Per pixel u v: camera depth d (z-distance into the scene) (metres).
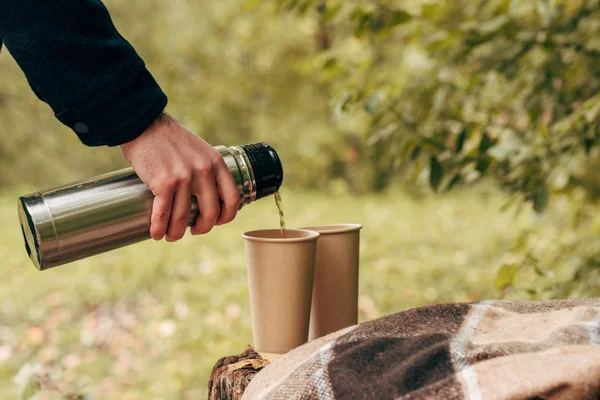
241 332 4.00
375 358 0.78
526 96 2.18
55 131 11.20
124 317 4.80
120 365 3.78
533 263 1.81
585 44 2.18
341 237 1.17
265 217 8.99
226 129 9.99
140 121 0.86
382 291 4.76
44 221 0.90
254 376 0.96
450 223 7.82
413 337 0.80
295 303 1.09
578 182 2.40
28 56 0.86
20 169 11.93
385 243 6.80
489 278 4.44
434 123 2.12
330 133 11.41
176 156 0.88
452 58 2.26
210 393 1.11
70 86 0.85
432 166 1.92
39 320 4.80
